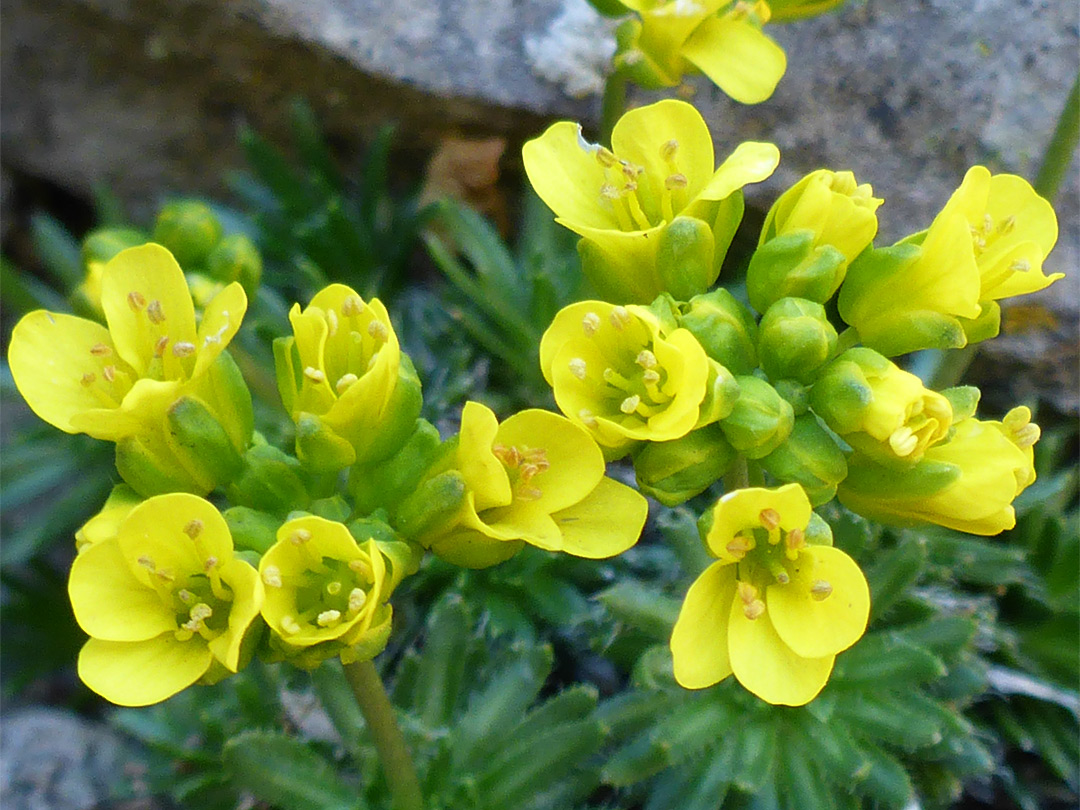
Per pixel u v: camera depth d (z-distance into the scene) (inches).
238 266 3.8
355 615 2.5
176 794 3.7
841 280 2.8
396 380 2.6
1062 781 3.9
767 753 3.3
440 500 2.6
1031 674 3.9
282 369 2.7
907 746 3.2
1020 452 2.6
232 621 2.4
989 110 4.2
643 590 3.3
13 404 5.3
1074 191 4.1
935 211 4.2
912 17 4.2
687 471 2.7
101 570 2.5
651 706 3.4
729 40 3.4
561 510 2.7
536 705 4.0
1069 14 4.2
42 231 5.1
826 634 2.5
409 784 3.1
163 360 2.7
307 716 3.8
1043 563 4.0
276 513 2.7
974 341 2.9
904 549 3.4
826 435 2.7
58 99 5.4
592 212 2.9
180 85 5.1
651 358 2.6
